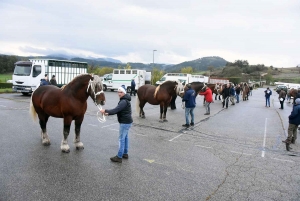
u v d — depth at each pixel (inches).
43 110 269.1
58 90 258.1
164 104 451.8
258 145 330.0
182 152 281.4
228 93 739.4
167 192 182.1
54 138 306.0
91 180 194.7
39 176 196.5
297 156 288.7
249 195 185.2
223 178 213.9
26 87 741.9
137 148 286.2
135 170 220.4
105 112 219.5
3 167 209.6
